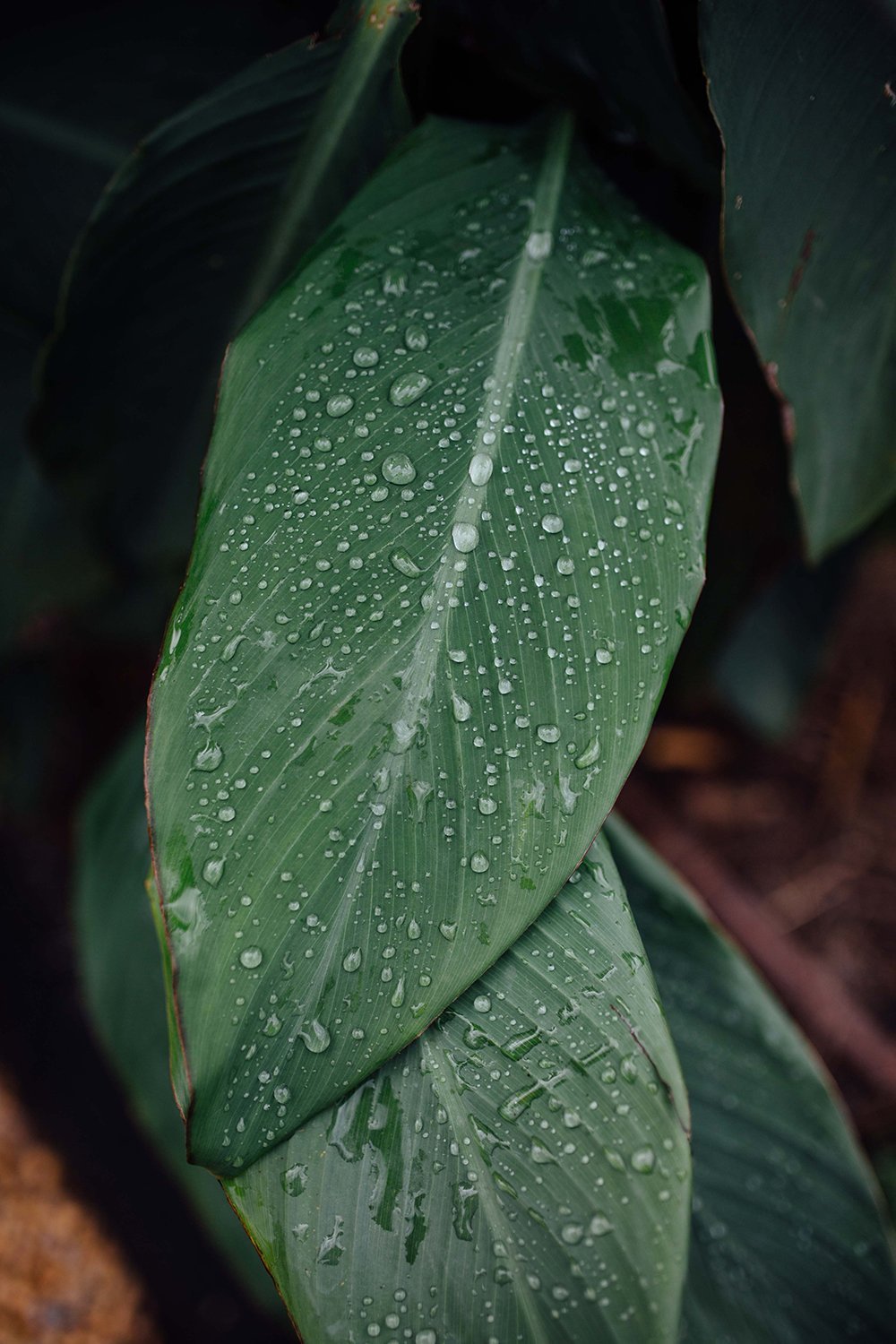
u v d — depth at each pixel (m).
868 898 1.18
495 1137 0.56
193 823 0.55
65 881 1.08
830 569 1.08
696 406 0.59
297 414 0.58
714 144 0.64
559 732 0.56
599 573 0.57
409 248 0.61
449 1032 0.57
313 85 0.63
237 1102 0.54
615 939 0.58
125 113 0.71
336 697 0.56
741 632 1.11
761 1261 0.66
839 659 1.38
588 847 0.56
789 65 0.60
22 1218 0.86
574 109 0.67
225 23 0.70
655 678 0.57
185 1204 0.91
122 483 0.77
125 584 0.87
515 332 0.60
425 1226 0.56
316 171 0.66
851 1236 0.66
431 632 0.56
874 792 1.26
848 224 0.63
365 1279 0.55
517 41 0.65
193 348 0.72
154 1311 0.85
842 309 0.65
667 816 1.18
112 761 0.83
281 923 0.55
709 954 0.68
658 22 0.61
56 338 0.68
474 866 0.55
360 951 0.55
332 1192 0.55
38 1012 1.00
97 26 0.69
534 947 0.57
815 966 1.07
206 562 0.57
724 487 0.79
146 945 0.76
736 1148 0.67
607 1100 0.57
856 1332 0.65
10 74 0.70
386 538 0.57
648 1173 0.57
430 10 0.64
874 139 0.62
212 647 0.56
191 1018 0.54
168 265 0.68
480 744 0.56
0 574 0.83
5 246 0.75
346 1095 0.55
